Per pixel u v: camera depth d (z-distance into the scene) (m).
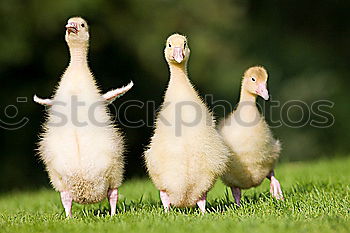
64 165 9.66
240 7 28.00
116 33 23.80
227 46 27.30
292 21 30.45
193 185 9.88
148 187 14.34
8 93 22.84
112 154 9.82
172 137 9.75
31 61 22.72
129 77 24.20
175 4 25.42
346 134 27.17
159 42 24.39
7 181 23.08
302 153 26.97
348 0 30.16
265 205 10.41
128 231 8.48
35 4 22.33
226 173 11.12
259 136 11.08
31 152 23.19
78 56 10.22
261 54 28.94
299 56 29.08
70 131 9.70
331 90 27.94
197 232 8.32
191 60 25.27
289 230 8.27
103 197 10.03
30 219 10.09
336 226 8.42
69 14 22.44
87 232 8.52
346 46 30.16
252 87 11.34
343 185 12.36
